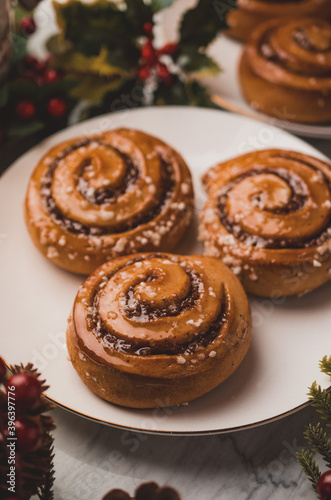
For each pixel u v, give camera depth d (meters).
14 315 0.47
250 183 0.49
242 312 0.45
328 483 0.39
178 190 0.50
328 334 0.47
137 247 0.48
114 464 0.43
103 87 0.57
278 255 0.47
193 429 0.42
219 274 0.46
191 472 0.43
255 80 0.59
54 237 0.48
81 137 0.52
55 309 0.48
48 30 0.64
